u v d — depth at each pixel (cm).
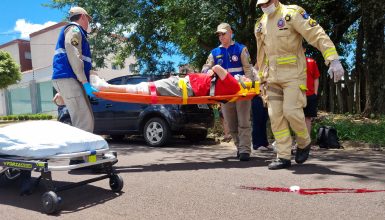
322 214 376
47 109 3058
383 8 1159
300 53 572
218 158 705
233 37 1187
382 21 1168
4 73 2700
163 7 1201
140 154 775
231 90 611
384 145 796
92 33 1271
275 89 582
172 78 612
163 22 1269
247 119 658
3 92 3412
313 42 545
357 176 524
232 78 607
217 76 612
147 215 384
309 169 573
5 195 463
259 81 606
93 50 1275
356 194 439
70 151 418
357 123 998
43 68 3048
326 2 1219
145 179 532
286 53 563
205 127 924
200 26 1115
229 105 673
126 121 941
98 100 982
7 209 410
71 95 568
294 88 560
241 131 662
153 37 1345
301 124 570
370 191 451
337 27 1439
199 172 570
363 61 1346
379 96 1196
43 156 406
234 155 740
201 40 1227
